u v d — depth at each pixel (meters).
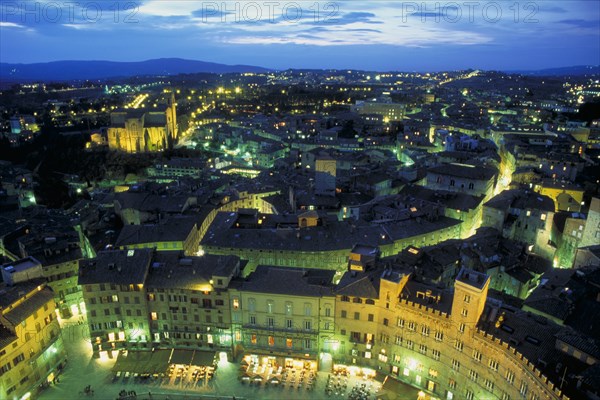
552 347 84.38
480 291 88.69
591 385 72.81
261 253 138.00
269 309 109.25
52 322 108.69
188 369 111.44
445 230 155.12
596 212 130.75
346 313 106.75
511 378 85.06
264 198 196.50
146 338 116.88
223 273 109.50
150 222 178.75
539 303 103.25
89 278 111.19
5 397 95.31
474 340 91.62
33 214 191.88
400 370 105.56
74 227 166.25
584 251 122.81
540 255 151.38
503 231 158.25
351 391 104.38
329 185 192.62
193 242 160.75
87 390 103.88
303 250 135.75
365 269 111.81
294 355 110.94
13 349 96.75
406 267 114.56
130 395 102.81
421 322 99.56
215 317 112.62
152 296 113.25
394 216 157.62
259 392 104.31
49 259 130.62
